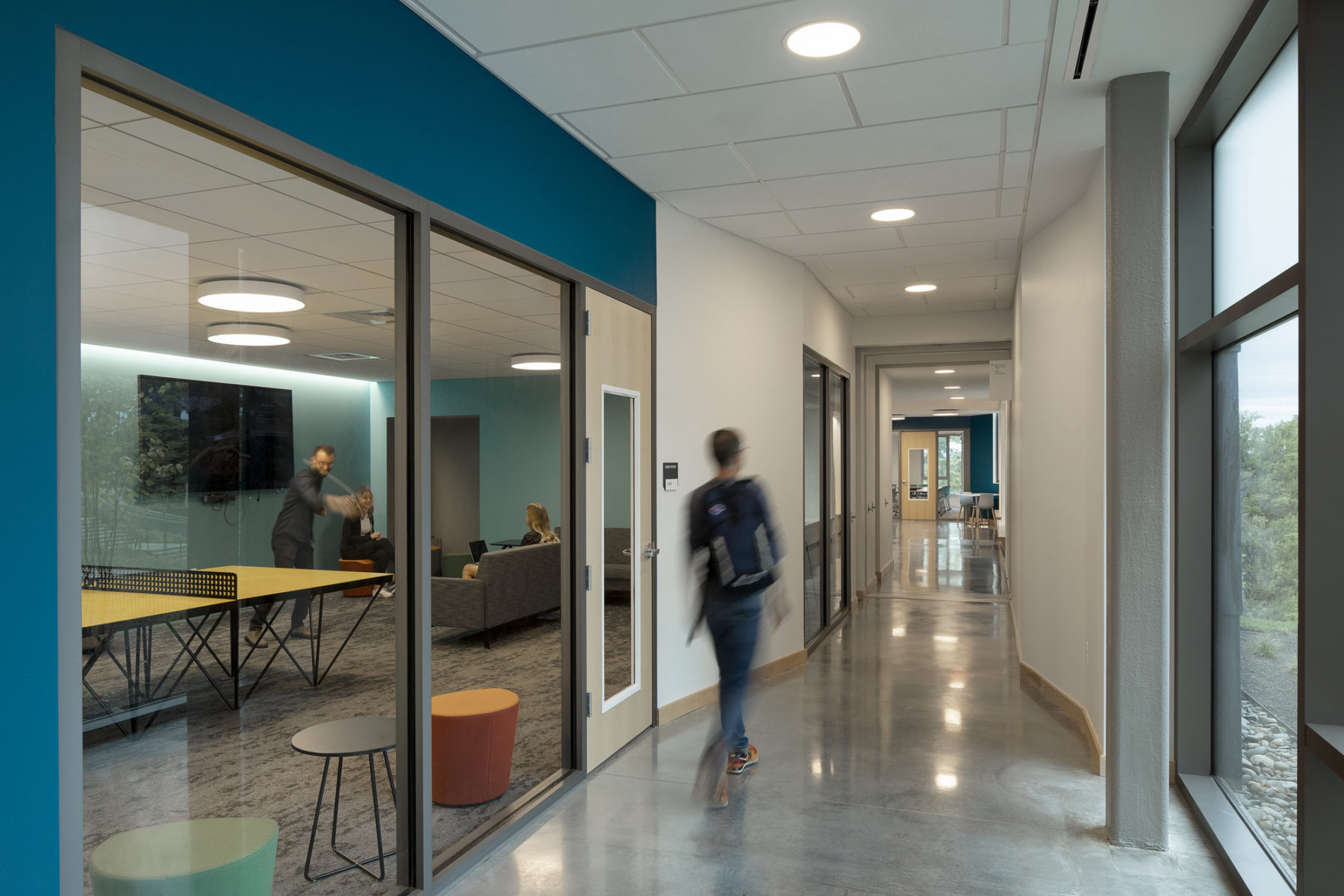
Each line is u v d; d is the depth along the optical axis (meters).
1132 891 2.68
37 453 1.48
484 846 2.92
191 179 1.87
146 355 1.76
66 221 1.53
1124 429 2.98
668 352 4.60
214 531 1.93
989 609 8.23
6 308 1.42
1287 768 2.63
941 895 2.66
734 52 2.84
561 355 3.63
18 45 1.44
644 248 4.37
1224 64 2.77
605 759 3.89
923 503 24.62
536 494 3.46
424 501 2.62
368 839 2.45
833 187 4.30
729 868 2.84
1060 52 2.81
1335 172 2.01
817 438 6.83
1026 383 5.66
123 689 1.72
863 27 2.67
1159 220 2.94
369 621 2.46
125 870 1.71
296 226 2.17
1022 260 5.75
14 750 1.44
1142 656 2.98
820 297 6.80
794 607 5.85
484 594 3.12
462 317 2.89
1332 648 2.02
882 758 3.93
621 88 3.13
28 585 1.46
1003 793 3.50
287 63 2.05
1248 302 2.50
